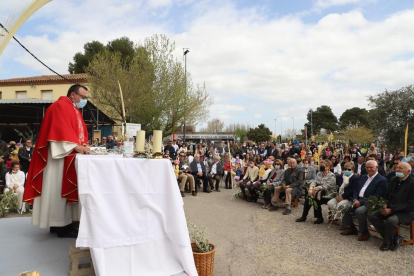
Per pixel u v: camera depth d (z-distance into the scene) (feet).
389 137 53.62
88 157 8.47
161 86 64.08
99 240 8.02
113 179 8.45
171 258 9.05
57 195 10.02
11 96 81.35
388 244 16.79
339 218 20.76
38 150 9.86
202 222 22.86
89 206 8.11
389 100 53.42
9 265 8.80
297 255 15.98
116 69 61.98
